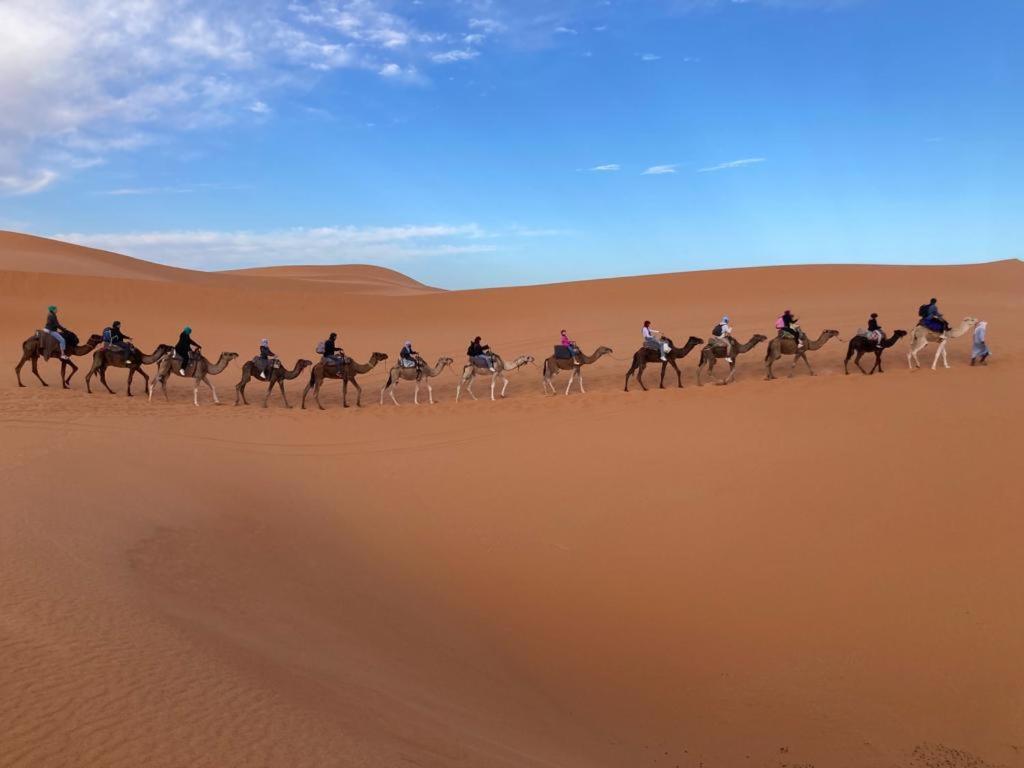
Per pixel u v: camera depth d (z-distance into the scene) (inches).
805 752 365.1
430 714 331.3
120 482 658.8
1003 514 558.6
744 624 481.1
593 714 398.6
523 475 765.3
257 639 384.2
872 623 462.9
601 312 2096.5
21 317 1819.6
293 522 639.1
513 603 528.4
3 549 444.1
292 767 243.4
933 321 1117.7
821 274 2356.1
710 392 1061.1
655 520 634.2
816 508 613.9
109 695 271.7
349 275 5526.6
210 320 2011.6
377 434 948.6
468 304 2284.7
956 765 351.9
